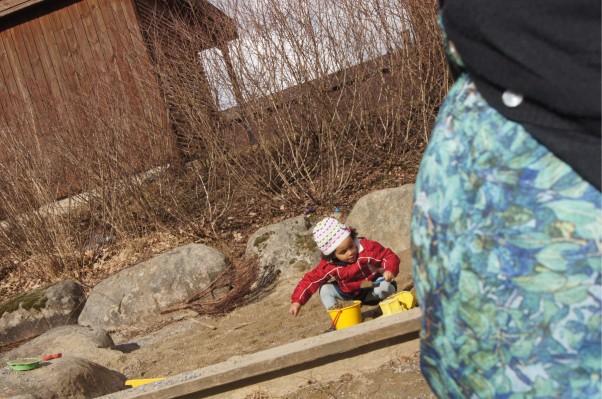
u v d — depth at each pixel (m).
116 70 11.89
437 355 1.58
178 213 10.12
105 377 5.86
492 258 1.40
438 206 1.52
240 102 10.21
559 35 1.36
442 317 1.52
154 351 6.99
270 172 10.15
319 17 10.20
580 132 1.35
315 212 9.84
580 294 1.33
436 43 10.27
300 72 10.12
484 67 1.46
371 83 10.46
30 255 10.41
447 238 1.48
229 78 10.24
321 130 10.21
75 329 7.47
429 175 1.56
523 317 1.37
